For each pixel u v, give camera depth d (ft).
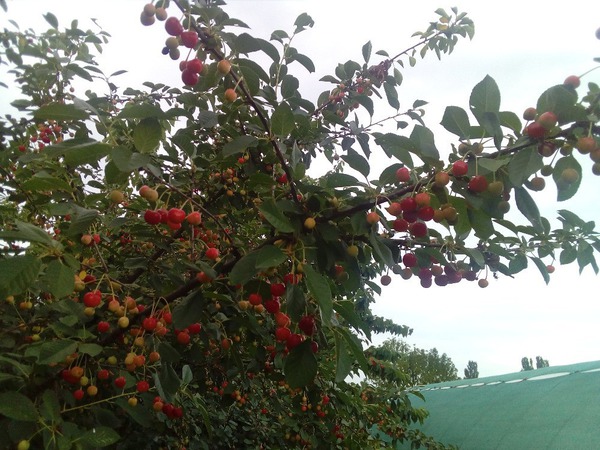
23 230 5.20
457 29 13.65
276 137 7.09
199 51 7.61
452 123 6.15
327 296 5.67
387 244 7.77
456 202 6.49
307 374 6.32
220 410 15.29
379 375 20.63
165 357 7.27
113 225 8.24
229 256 7.99
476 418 27.32
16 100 9.65
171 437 13.88
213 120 8.50
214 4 8.67
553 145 5.71
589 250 7.83
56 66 9.97
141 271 9.74
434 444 23.52
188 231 9.02
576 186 5.86
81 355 7.00
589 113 5.50
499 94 5.85
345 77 13.12
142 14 6.90
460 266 8.39
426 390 39.29
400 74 13.21
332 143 13.03
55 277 5.23
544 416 22.75
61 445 5.31
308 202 7.02
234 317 8.31
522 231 7.52
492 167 5.49
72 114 5.83
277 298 7.41
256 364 10.25
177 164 9.39
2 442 5.76
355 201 6.93
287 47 9.59
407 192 6.59
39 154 7.63
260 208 6.27
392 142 6.39
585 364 27.43
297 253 6.81
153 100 11.30
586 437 19.44
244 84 7.32
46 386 6.75
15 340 7.79
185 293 7.50
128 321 7.21
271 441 16.66
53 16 9.98
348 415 14.96
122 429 10.26
